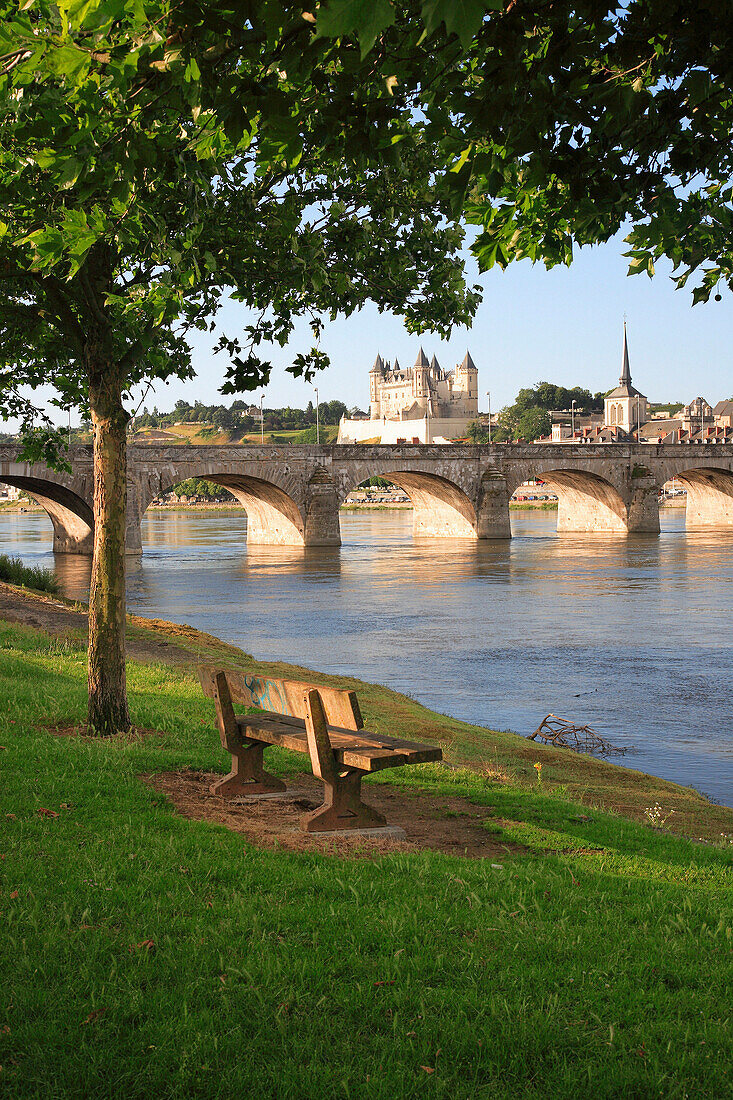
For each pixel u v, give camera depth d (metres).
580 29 5.72
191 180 9.45
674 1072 4.76
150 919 6.32
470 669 32.44
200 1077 4.63
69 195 10.05
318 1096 4.52
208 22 5.16
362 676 31.14
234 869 7.33
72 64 5.36
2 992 5.32
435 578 64.75
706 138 6.61
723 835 12.93
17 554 84.19
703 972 5.96
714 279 7.94
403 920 6.43
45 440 19.62
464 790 12.12
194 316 13.52
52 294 13.09
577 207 7.36
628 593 54.56
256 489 97.00
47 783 9.57
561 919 6.75
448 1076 4.71
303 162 11.41
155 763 11.21
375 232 13.65
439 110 6.00
